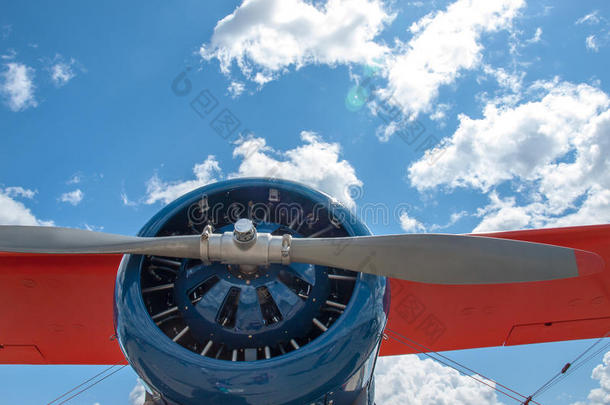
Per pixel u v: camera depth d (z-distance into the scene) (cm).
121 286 191
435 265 186
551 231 261
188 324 190
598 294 287
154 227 210
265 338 185
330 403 182
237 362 169
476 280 184
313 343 173
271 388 164
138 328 178
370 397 214
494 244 185
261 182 226
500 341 327
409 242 188
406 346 329
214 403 165
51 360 330
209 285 209
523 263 182
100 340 309
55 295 283
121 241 196
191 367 168
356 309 182
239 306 189
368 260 188
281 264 195
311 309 193
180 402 170
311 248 187
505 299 289
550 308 297
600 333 322
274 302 195
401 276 187
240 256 184
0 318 296
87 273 272
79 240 199
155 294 204
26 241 200
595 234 259
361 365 180
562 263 181
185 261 206
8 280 274
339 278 199
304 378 167
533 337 325
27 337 310
